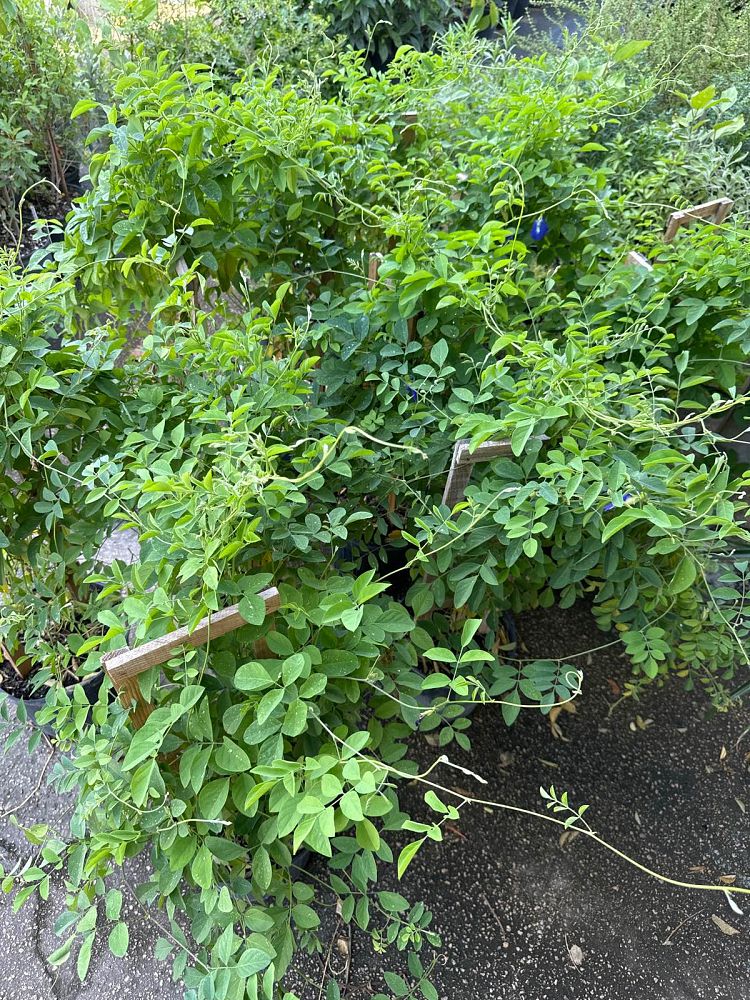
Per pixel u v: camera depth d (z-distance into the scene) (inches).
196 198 67.7
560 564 57.1
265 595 40.0
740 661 80.0
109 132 65.7
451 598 67.4
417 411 62.4
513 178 74.7
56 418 53.7
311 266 80.7
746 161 113.2
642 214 87.4
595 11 143.5
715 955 63.2
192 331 55.7
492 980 60.2
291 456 56.4
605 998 60.1
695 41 126.0
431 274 54.7
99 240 68.6
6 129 113.3
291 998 37.5
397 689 53.7
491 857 67.8
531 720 78.7
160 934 60.1
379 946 49.3
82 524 55.7
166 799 39.2
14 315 50.1
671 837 70.7
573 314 67.5
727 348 65.8
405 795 71.4
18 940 60.1
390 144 83.3
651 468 45.9
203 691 37.4
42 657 54.8
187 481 39.7
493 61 111.5
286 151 67.2
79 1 139.4
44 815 68.2
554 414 46.9
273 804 36.5
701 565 52.2
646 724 79.7
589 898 65.9
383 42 173.5
